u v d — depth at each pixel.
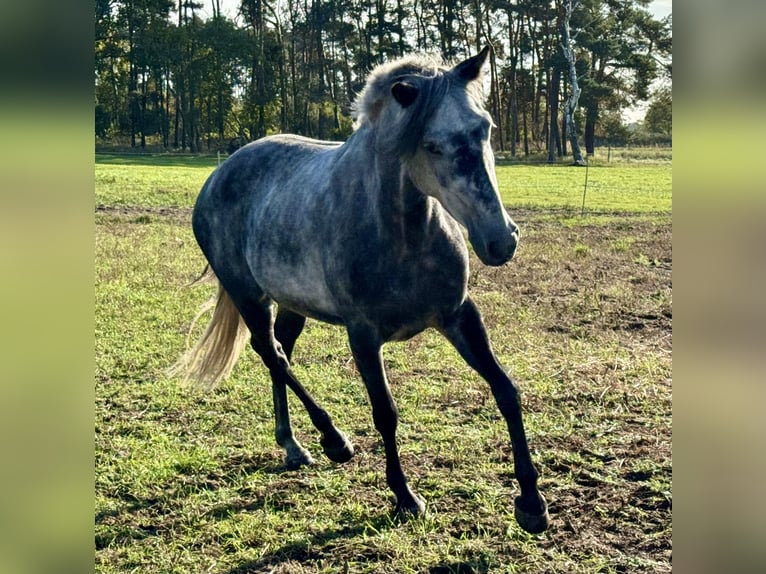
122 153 54.06
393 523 3.61
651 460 4.20
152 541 3.61
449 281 3.53
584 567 3.16
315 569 3.27
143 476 4.28
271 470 4.41
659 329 7.39
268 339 4.65
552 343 6.89
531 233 14.74
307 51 61.72
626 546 3.33
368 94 3.39
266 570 3.30
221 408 5.41
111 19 57.47
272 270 4.24
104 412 5.33
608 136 63.50
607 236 14.30
